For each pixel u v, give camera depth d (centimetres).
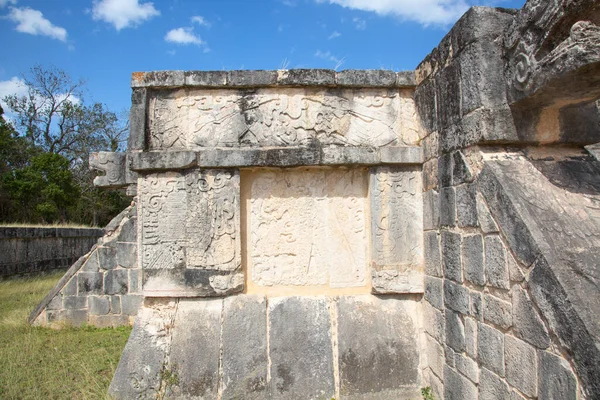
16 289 865
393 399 350
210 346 352
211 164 358
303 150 361
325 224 383
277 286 377
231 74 367
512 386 235
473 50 276
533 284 217
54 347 515
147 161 357
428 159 353
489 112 267
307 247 381
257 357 352
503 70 272
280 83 369
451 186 308
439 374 331
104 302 638
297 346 358
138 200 364
